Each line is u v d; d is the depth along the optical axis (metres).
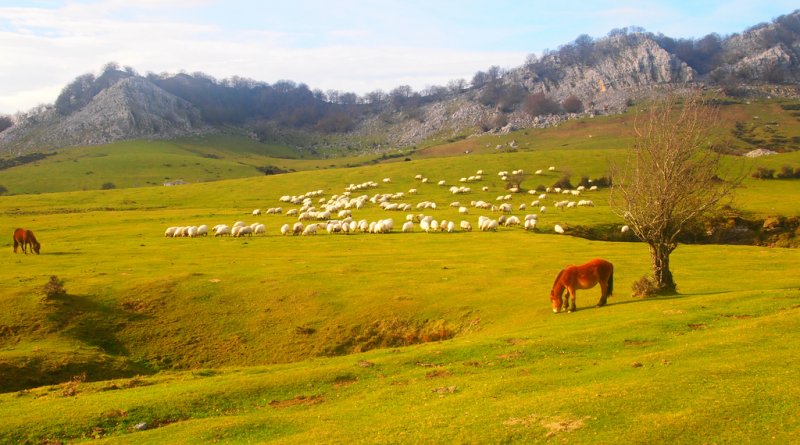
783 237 70.69
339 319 33.91
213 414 17.58
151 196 120.06
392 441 13.77
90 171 187.12
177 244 60.31
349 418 15.95
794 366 15.91
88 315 34.81
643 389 15.15
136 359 31.56
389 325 32.69
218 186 129.50
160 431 15.94
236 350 32.09
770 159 123.06
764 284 32.56
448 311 33.09
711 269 39.47
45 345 30.59
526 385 17.06
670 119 31.25
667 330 22.11
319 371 20.55
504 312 31.48
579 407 14.39
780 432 12.13
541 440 13.02
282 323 34.31
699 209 30.20
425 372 20.02
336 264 46.28
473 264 45.03
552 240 59.22
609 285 29.83
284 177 137.00
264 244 59.81
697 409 13.56
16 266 46.31
